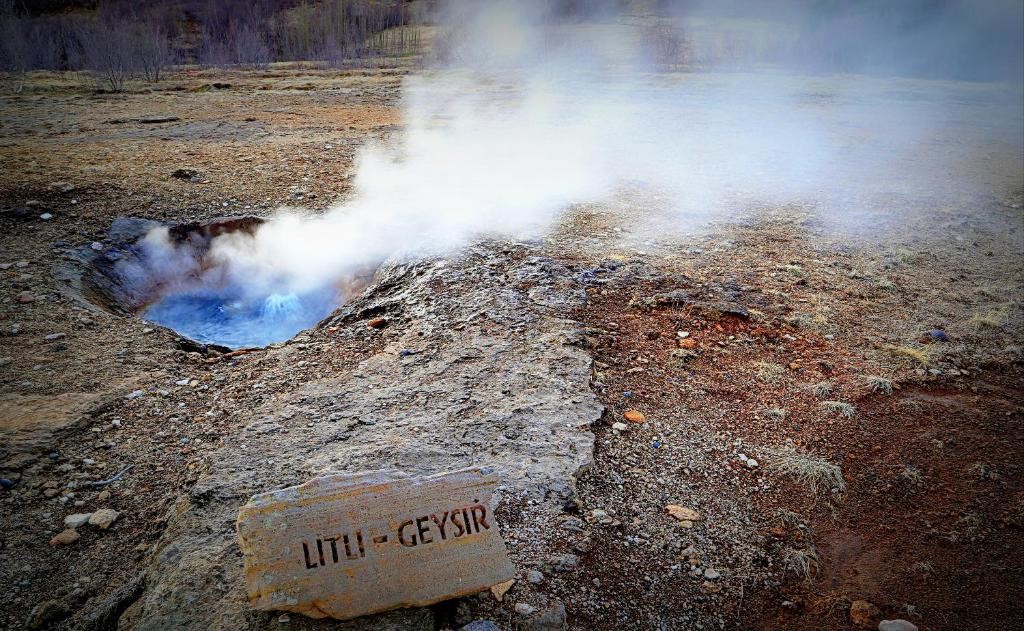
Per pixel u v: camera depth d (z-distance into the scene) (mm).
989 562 3197
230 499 3238
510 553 2971
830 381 4547
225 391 4430
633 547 3127
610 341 4809
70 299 5508
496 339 4750
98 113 13523
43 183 7684
